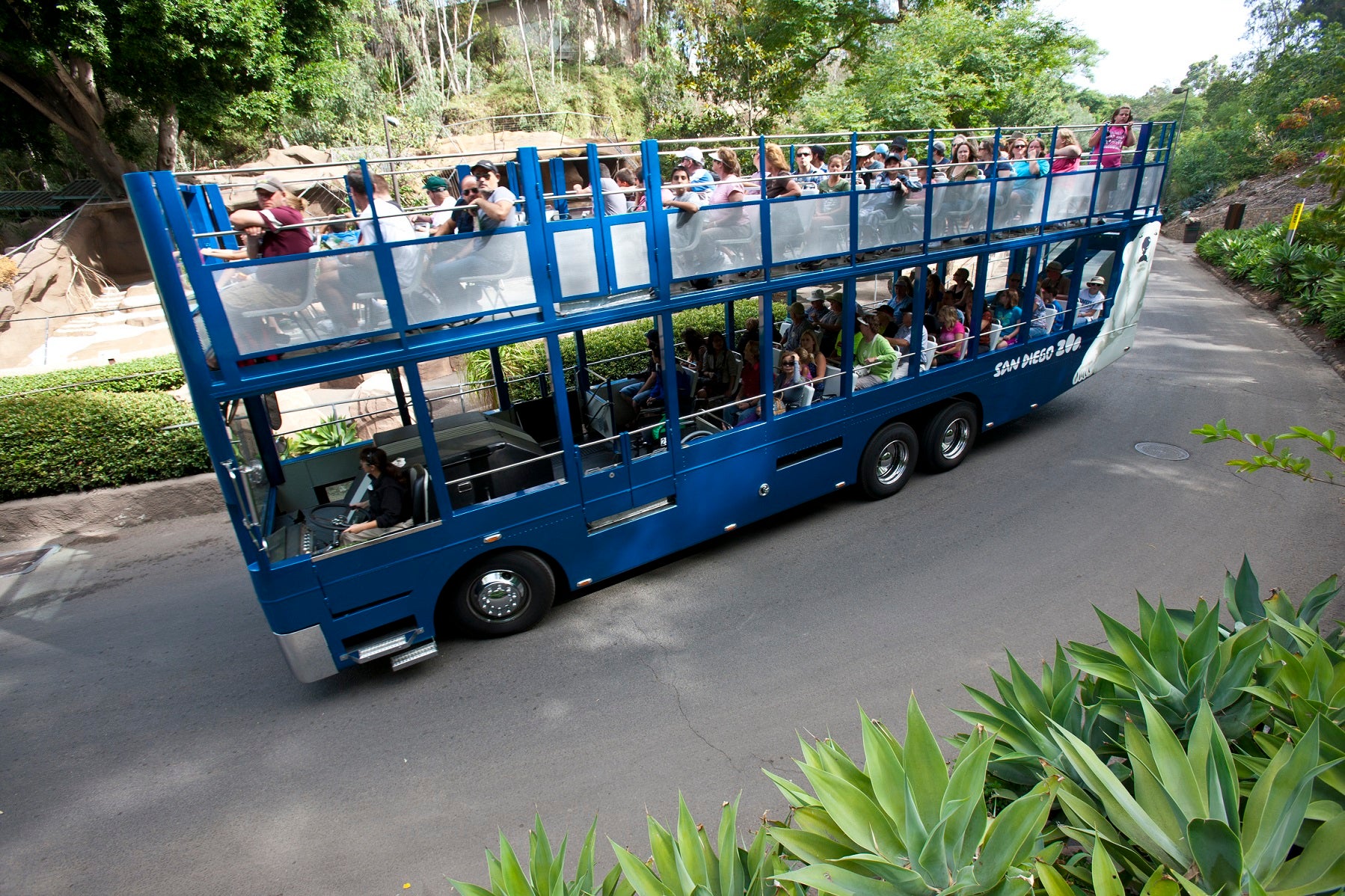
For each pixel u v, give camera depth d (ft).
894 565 21.02
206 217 17.10
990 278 40.50
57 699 17.99
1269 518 21.98
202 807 14.46
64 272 60.18
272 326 13.98
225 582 22.98
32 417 26.37
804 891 7.36
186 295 13.30
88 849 13.66
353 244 17.74
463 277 15.64
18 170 98.63
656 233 17.81
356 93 82.58
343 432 29.01
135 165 74.95
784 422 21.74
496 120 89.71
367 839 13.41
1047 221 25.70
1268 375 35.53
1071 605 18.52
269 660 18.92
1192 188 110.22
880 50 62.64
